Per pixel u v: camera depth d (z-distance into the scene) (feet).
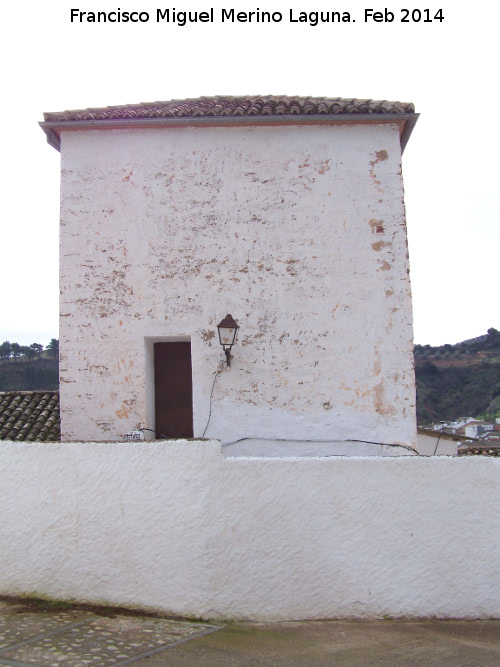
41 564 22.27
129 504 21.86
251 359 30.86
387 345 30.78
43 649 17.74
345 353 30.78
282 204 31.50
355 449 30.27
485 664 17.94
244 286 31.17
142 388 30.91
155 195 31.71
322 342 30.86
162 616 21.03
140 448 22.08
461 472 22.50
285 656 17.92
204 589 21.04
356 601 21.70
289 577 21.52
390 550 21.99
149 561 21.49
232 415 30.60
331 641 19.36
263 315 31.04
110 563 21.80
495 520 22.39
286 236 31.37
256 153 31.76
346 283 31.12
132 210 31.71
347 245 31.27
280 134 31.86
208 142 31.86
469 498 22.41
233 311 31.09
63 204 31.89
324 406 30.55
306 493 21.90
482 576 22.16
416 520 22.20
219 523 21.39
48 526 22.36
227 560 21.29
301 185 31.60
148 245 31.50
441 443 49.39
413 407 30.42
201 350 30.94
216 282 31.22
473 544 22.24
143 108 32.94
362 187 31.58
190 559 21.24
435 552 22.12
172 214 31.58
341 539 21.86
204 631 19.76
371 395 30.58
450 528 22.25
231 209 31.53
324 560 21.74
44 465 22.63
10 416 34.68
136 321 31.19
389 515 22.13
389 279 31.12
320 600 21.59
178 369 32.83
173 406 32.53
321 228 31.37
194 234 31.45
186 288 31.24
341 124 31.81
